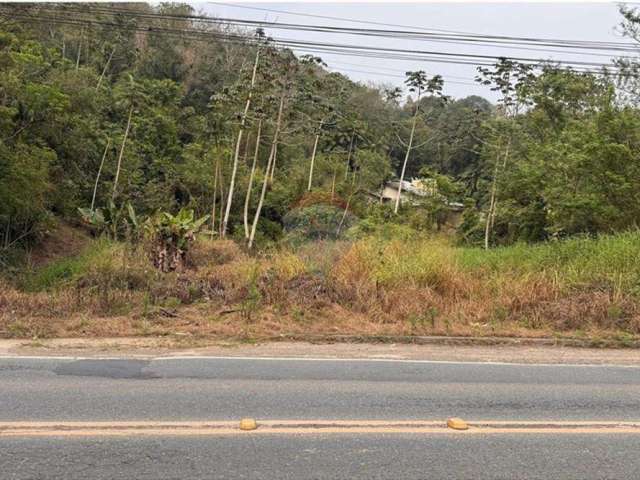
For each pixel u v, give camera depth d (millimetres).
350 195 34125
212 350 7211
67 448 3973
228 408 4902
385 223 28719
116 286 9797
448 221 39781
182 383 5664
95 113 27531
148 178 34312
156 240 13547
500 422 4738
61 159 22594
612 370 6742
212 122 36781
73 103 23219
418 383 5902
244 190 34250
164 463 3756
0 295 8867
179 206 33031
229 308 9086
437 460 3912
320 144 50312
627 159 16516
